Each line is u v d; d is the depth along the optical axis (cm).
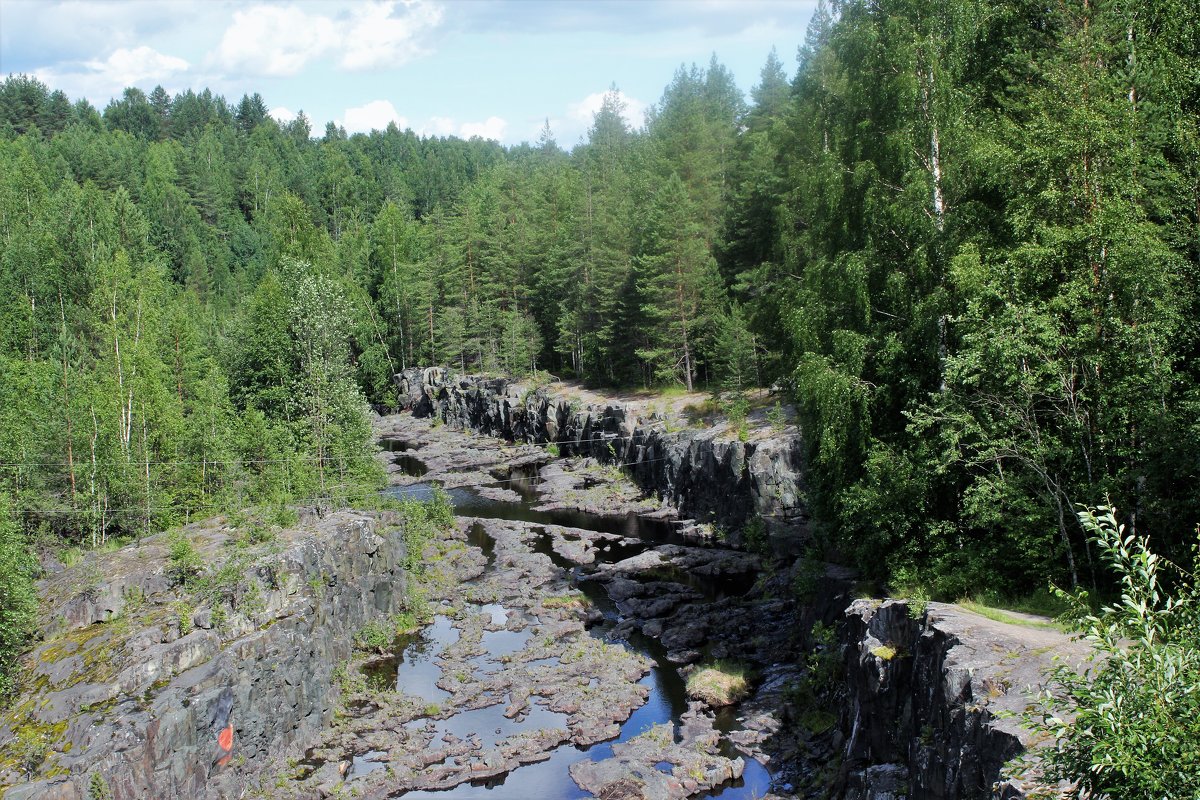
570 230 10156
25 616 3244
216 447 5322
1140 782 985
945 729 2123
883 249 3275
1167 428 2283
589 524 6738
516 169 13638
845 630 3130
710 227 8450
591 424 8469
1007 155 2727
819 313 3450
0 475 4628
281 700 3456
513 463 8794
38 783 2584
